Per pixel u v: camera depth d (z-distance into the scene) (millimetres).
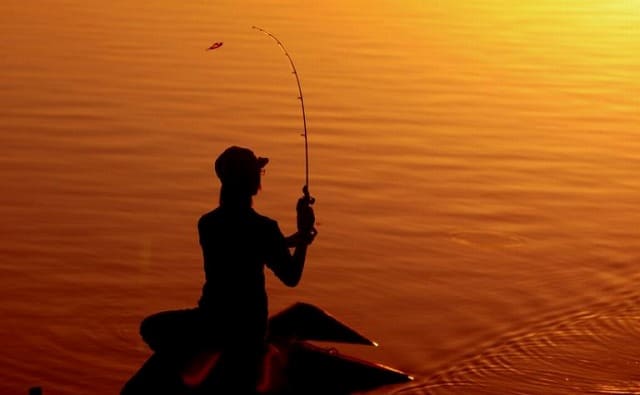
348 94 23766
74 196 16938
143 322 9867
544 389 11133
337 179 18234
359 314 13047
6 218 15875
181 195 17188
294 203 16984
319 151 19750
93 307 13031
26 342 12062
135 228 15719
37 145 19391
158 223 15953
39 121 20828
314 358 9969
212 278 9922
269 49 27641
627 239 15945
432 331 12594
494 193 17844
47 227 15586
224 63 26047
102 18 30812
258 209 16641
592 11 35531
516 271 14539
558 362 11812
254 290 9891
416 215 16641
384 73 25812
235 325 9805
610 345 12289
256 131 20828
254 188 9914
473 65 27078
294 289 13727
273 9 33031
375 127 21422
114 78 24250
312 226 10180
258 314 9891
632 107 23859
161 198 17016
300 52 27422
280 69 25672
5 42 27266
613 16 34719
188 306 13188
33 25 29547
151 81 24141
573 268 14703
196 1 33969
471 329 12680
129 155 19078
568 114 23062
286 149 19781
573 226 16422
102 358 11750
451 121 22125
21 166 18250
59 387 11070
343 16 32500
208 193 17344
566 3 36906
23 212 16156
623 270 14695
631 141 21234
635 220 16812
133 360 11734
